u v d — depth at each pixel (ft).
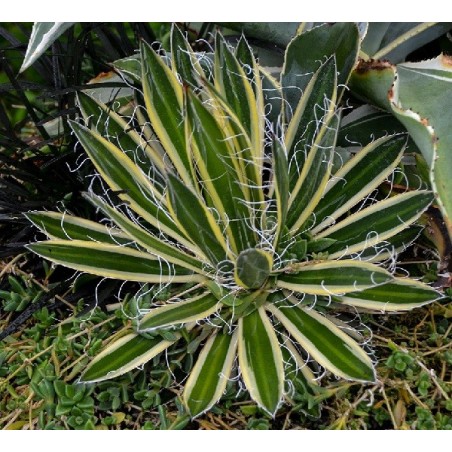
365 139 3.68
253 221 3.29
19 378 3.40
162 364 3.36
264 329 3.19
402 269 3.54
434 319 3.61
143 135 3.64
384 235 3.33
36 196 3.83
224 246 3.22
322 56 3.49
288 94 3.61
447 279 3.43
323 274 3.22
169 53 3.83
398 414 3.24
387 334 3.53
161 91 3.29
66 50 4.01
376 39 3.83
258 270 3.17
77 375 3.37
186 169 3.28
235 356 3.28
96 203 3.27
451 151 3.30
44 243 3.28
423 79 3.45
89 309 3.50
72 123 3.33
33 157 3.91
